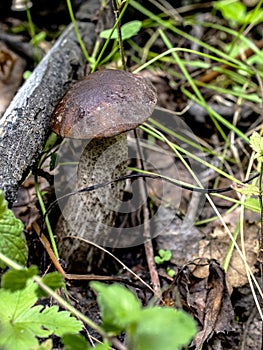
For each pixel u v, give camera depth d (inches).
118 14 18.4
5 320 12.7
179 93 23.5
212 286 16.9
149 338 10.5
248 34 26.1
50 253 16.1
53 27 25.4
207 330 16.2
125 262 18.9
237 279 18.1
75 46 21.0
